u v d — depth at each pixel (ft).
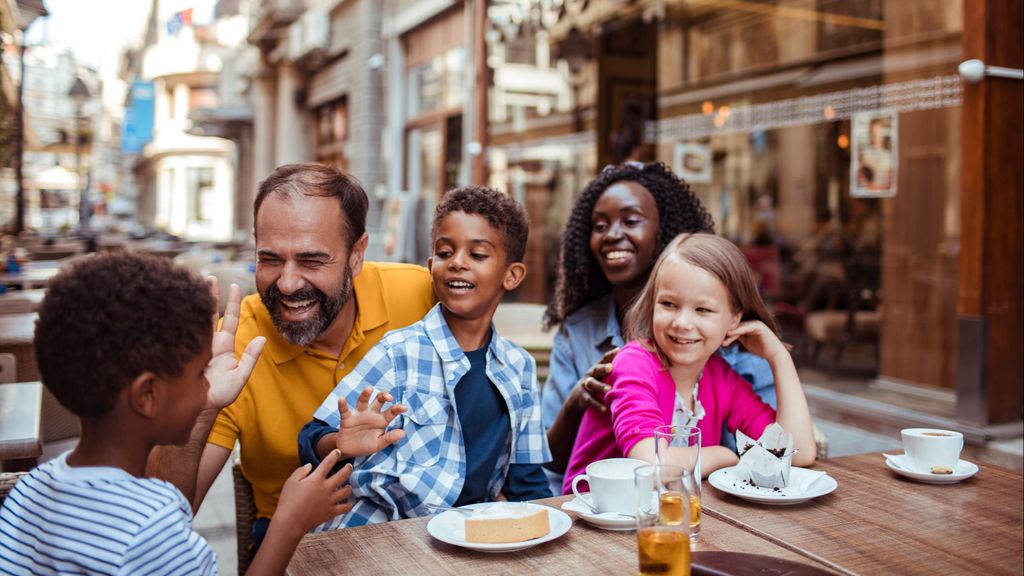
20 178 34.63
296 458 6.35
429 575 4.20
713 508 5.26
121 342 3.72
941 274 18.69
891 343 19.93
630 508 4.92
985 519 5.03
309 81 52.29
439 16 35.29
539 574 4.21
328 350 6.52
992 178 13.39
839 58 22.93
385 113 40.55
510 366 6.46
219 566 10.07
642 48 30.04
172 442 4.07
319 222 5.88
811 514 5.13
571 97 30.12
